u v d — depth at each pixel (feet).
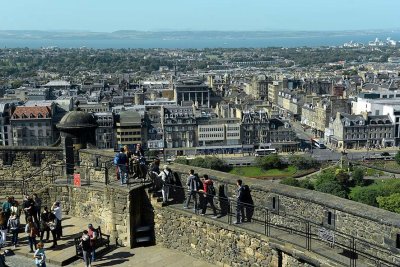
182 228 84.38
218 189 83.51
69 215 99.71
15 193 111.86
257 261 74.13
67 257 81.82
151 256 83.76
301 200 73.10
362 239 64.28
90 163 108.47
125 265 80.89
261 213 77.97
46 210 86.58
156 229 88.02
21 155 112.88
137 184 89.61
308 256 66.49
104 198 93.04
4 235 86.89
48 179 111.14
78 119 111.86
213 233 79.97
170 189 89.86
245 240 75.41
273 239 71.51
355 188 608.19
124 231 88.02
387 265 62.23
